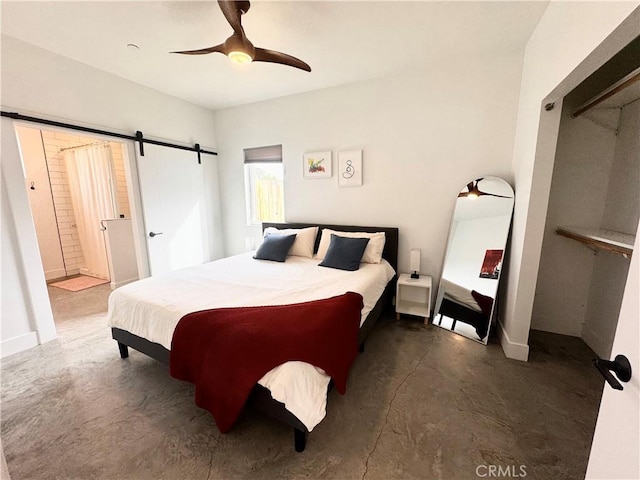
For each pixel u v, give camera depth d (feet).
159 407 5.62
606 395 2.35
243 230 13.85
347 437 4.87
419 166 9.60
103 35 7.12
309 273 8.37
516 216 7.63
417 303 10.18
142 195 10.52
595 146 7.32
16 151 7.39
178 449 4.67
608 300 7.07
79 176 14.01
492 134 8.52
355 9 6.15
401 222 10.16
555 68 5.51
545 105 6.25
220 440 4.84
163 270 11.44
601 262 7.39
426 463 4.39
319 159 11.14
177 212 11.91
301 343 4.54
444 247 9.62
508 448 4.62
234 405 4.44
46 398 5.86
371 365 6.98
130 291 6.77
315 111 10.99
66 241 14.92
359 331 6.53
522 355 7.11
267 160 12.44
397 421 5.20
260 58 6.28
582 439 4.78
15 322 7.59
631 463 2.04
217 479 4.17
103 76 9.09
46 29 6.84
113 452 4.62
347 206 10.98
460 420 5.21
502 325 8.29
